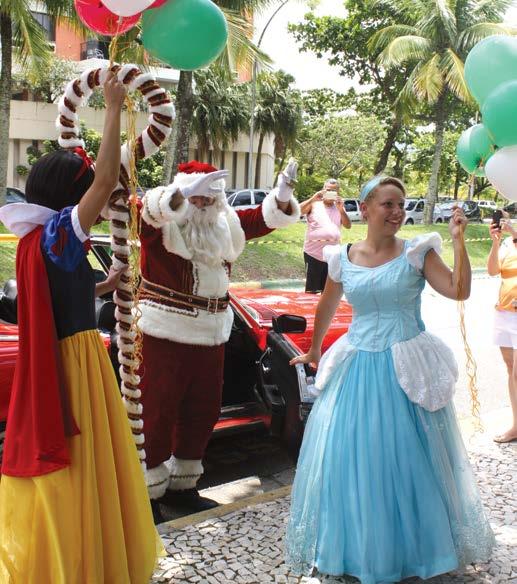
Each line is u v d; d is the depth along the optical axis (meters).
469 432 5.15
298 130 38.47
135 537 2.72
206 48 2.95
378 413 3.03
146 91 2.95
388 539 2.96
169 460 4.04
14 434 2.53
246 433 4.42
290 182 3.87
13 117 29.62
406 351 3.07
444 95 26.14
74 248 2.48
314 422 3.24
